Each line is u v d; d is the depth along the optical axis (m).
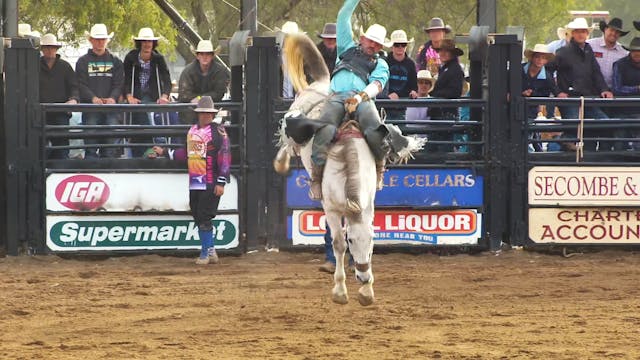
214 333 13.84
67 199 21.42
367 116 14.44
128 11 41.59
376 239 21.92
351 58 15.23
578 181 22.03
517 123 21.92
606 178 22.06
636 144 22.83
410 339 13.34
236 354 12.50
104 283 18.25
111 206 21.50
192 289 17.55
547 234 22.08
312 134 14.62
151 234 21.67
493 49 21.83
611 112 23.12
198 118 21.02
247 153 21.77
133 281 18.50
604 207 22.09
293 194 21.81
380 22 44.56
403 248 22.02
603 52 23.75
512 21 48.31
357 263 14.02
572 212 22.09
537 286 17.70
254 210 21.80
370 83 15.14
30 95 21.23
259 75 21.70
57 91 22.64
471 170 22.00
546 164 22.00
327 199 14.34
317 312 15.32
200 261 20.73
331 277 18.78
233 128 22.00
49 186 21.41
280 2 41.53
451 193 22.02
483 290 17.33
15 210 21.38
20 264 20.70
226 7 41.75
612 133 22.92
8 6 22.09
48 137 21.42
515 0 47.50
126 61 23.09
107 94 22.89
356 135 14.34
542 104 21.94
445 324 14.34
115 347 12.96
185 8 45.19
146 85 23.12
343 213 14.34
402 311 15.36
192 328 14.20
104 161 21.72
